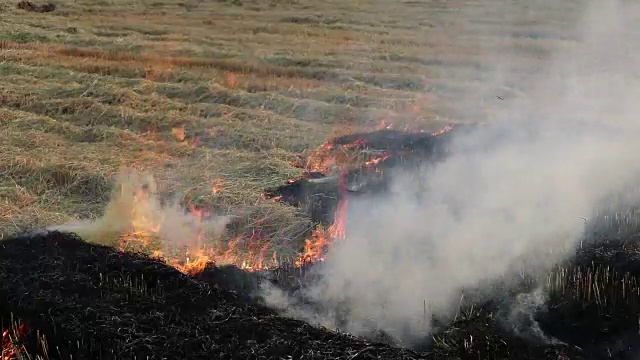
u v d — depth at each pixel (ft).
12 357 20.59
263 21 80.69
